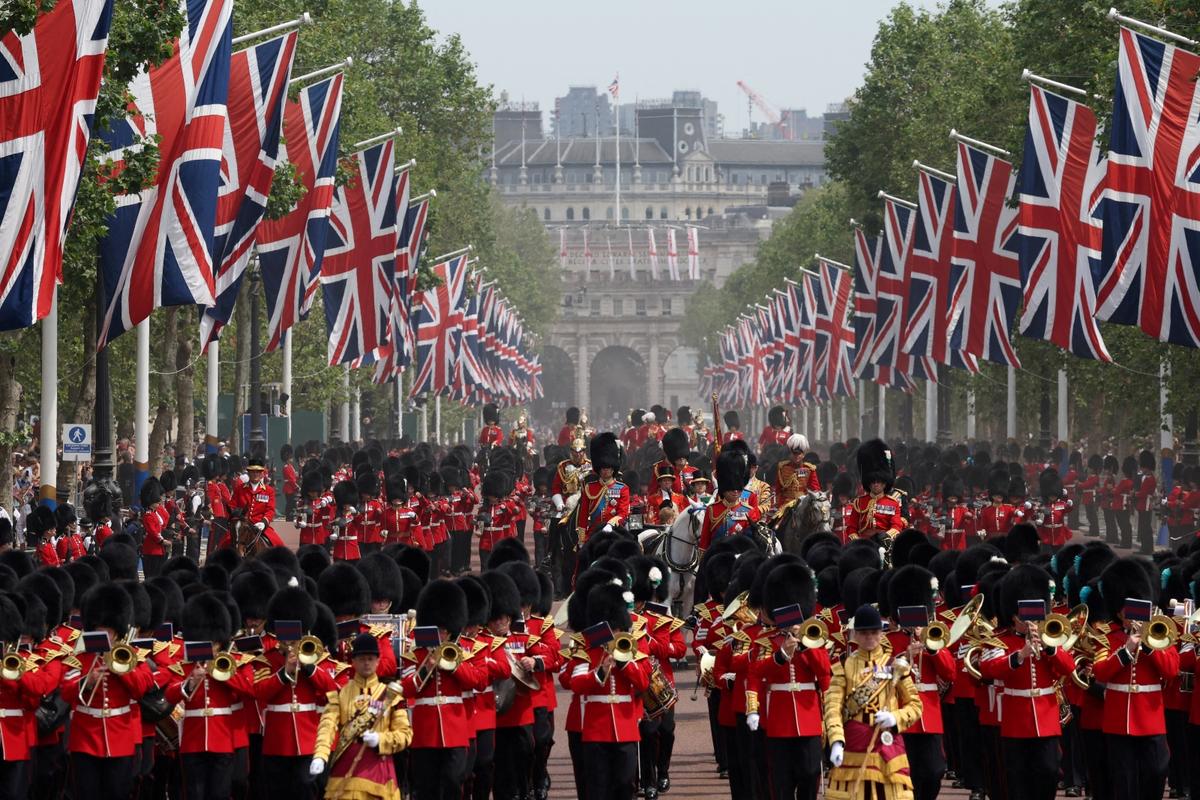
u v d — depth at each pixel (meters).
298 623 78.88
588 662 83.00
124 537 133.88
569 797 97.44
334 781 74.38
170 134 149.25
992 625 88.12
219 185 162.50
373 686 74.56
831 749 73.06
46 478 163.50
